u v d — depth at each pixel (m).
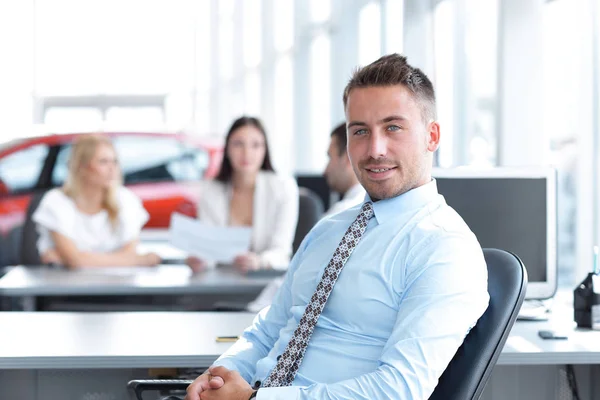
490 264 2.14
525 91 4.85
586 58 4.36
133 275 4.34
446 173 3.00
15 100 11.62
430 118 2.14
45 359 2.46
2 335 2.75
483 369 1.94
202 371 2.83
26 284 4.03
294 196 4.69
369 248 2.11
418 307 1.94
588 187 4.39
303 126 8.79
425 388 1.88
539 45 4.83
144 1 11.88
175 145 8.11
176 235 4.36
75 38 11.84
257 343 2.38
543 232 3.00
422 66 5.53
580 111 4.41
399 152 2.10
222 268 4.59
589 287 2.83
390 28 6.22
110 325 2.94
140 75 11.92
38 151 7.77
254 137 4.63
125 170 7.99
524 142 4.86
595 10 4.30
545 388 2.79
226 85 11.35
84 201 4.75
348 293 2.09
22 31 11.66
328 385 1.93
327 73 8.18
